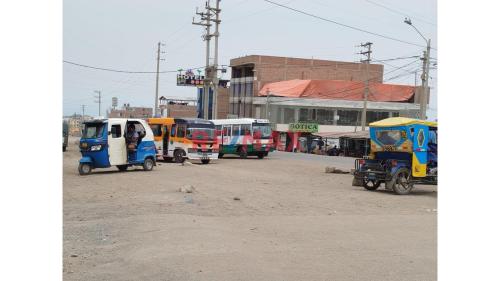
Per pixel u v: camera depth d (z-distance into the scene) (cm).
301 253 877
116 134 2539
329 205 1561
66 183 2028
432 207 1568
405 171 1959
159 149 3578
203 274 732
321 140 6538
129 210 1348
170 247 895
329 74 8838
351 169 3161
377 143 2052
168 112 11238
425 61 3966
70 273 748
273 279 713
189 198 1585
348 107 7725
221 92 9300
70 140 8262
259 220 1230
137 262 803
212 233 1019
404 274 749
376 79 9175
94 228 1094
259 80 8306
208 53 5647
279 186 2123
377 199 1759
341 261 824
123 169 2697
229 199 1614
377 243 975
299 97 7594
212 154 3525
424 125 1975
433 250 914
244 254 854
